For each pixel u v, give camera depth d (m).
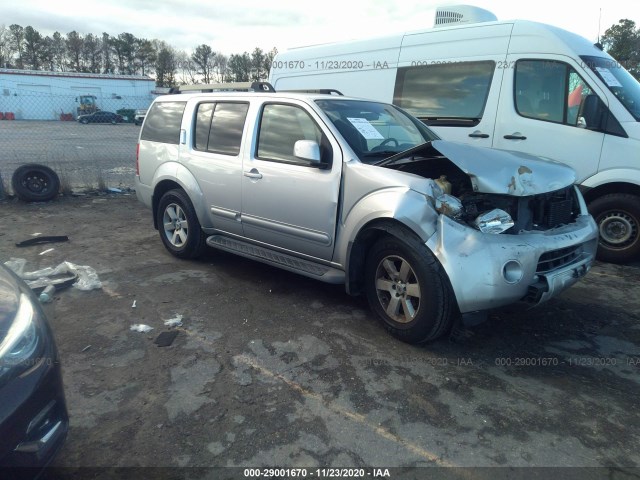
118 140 22.62
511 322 4.05
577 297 4.62
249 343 3.60
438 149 3.54
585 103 5.40
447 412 2.84
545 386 3.13
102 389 3.00
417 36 6.82
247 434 2.62
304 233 4.14
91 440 2.56
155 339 3.62
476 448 2.55
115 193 9.62
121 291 4.52
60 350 3.43
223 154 4.82
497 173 3.38
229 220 4.83
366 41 7.35
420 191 3.34
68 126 32.75
